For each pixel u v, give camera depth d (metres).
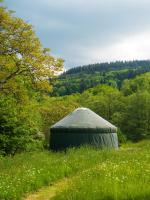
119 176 14.20
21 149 31.11
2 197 13.98
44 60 29.67
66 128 31.38
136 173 14.62
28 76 30.05
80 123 31.73
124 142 63.06
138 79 126.94
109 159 21.88
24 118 30.58
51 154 27.27
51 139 32.31
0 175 17.73
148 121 93.88
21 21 29.20
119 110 101.69
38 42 29.78
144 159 20.00
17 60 29.36
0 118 29.64
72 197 12.11
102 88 136.25
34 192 15.40
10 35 29.23
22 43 29.28
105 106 104.00
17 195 14.39
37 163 21.19
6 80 29.58
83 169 19.33
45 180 16.78
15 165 20.83
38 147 33.28
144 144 34.44
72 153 25.92
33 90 32.25
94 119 32.44
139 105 94.19
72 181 15.41
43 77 30.14
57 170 18.48
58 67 30.34
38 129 34.31
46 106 53.31
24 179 16.20
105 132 31.95
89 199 11.64
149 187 11.91
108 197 11.49
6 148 30.19
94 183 13.26
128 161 19.16
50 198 14.12
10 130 30.08
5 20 28.84
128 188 11.84
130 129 94.25
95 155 23.56
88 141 31.23
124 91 125.75
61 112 52.91
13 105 30.14
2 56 29.36
